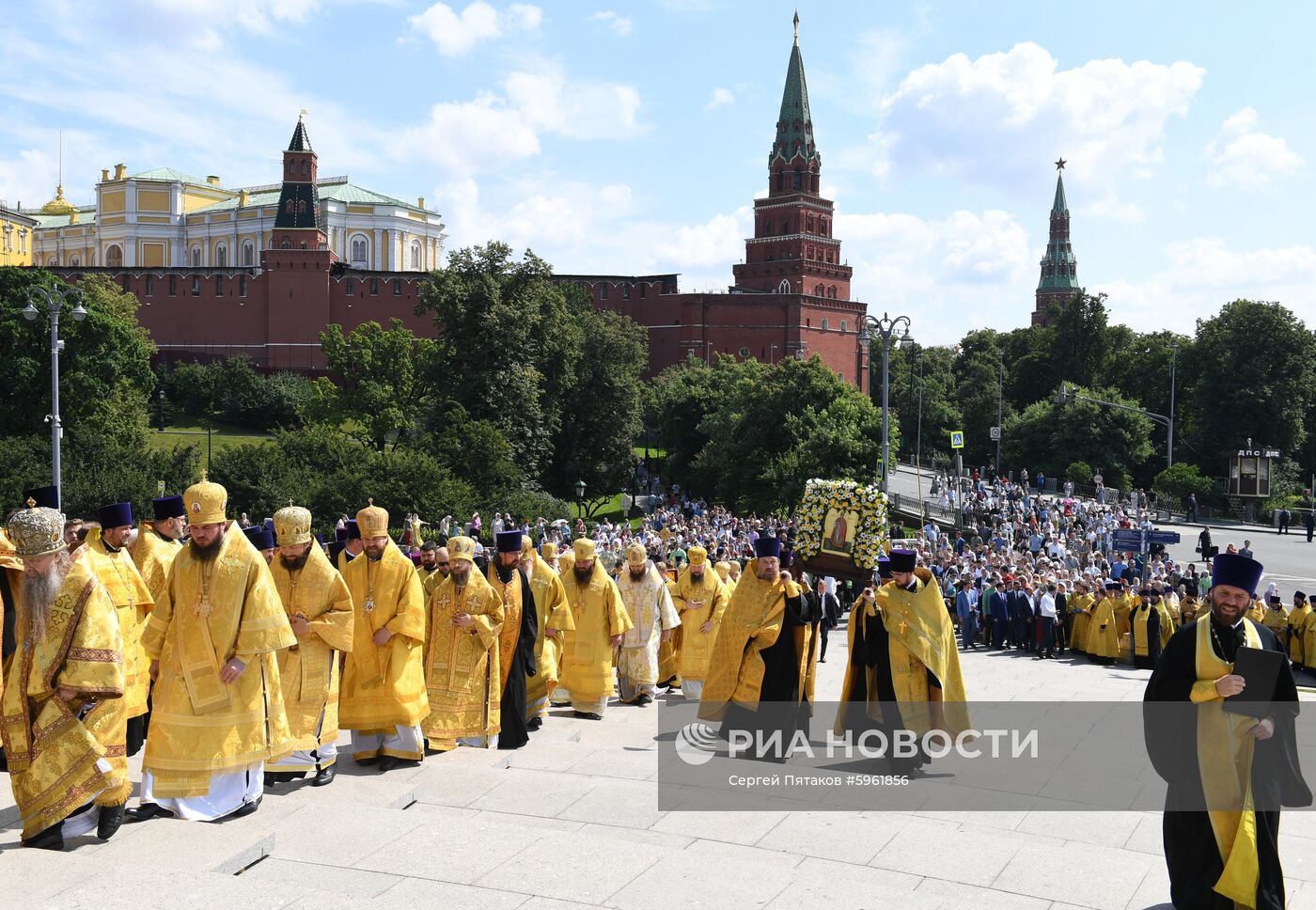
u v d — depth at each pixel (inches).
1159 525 2491.4
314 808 305.1
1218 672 258.5
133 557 395.5
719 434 2714.1
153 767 295.7
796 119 5128.0
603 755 423.5
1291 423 3348.9
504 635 443.5
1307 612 905.5
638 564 594.6
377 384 3139.8
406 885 245.9
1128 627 902.4
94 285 3841.0
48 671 264.4
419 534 1699.1
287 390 3777.1
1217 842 252.1
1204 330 3708.2
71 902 212.2
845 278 5152.6
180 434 3528.5
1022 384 4485.7
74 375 2667.3
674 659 662.5
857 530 816.9
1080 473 3093.0
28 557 266.2
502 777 367.9
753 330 4448.8
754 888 244.4
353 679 390.0
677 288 4402.1
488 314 2513.5
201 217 5787.4
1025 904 256.8
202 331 4165.8
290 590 350.6
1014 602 1000.2
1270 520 2613.2
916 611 408.5
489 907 231.3
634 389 2947.8
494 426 2379.4
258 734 305.3
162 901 213.6
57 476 1417.3
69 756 264.5
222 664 300.8
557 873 252.1
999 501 2330.2
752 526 1732.3
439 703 430.6
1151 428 3353.8
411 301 4114.2
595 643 534.6
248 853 260.2
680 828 315.3
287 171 4207.7
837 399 2429.9
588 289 4284.0
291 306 4072.3
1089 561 1451.8
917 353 5364.2
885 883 271.4
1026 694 639.1
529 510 2046.0
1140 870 283.9
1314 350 3452.3
